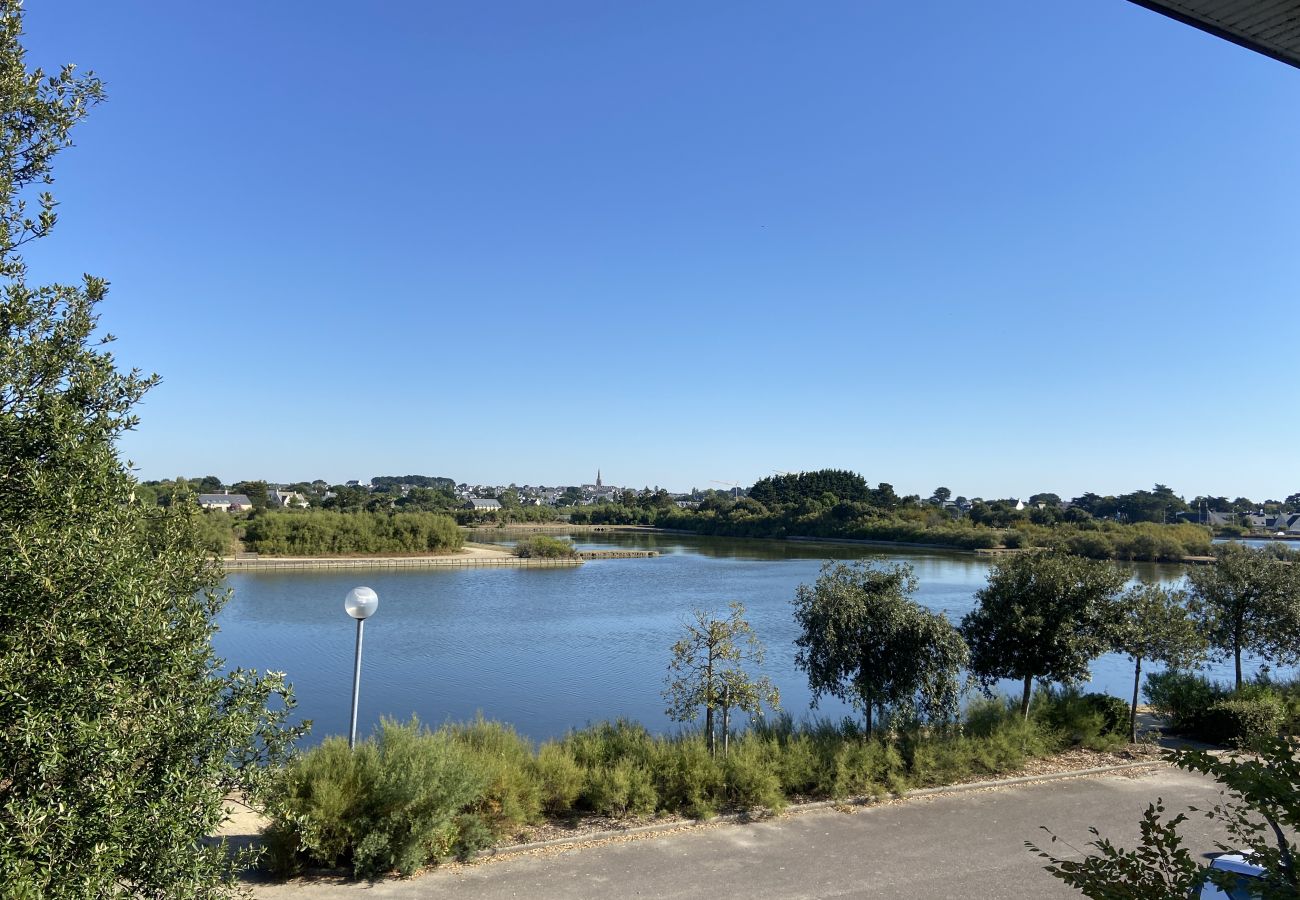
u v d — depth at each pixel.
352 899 7.96
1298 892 2.67
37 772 4.05
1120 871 3.26
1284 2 3.89
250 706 5.34
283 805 7.48
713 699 12.14
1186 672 18.72
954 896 8.20
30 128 5.04
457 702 22.66
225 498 122.56
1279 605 17.30
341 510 102.50
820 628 13.09
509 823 9.96
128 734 4.34
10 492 4.43
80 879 3.92
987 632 15.07
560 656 29.67
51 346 4.74
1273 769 2.95
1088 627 14.78
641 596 48.47
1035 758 13.56
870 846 9.56
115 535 4.64
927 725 13.26
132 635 4.42
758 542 107.12
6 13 5.00
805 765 11.67
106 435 4.93
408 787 8.65
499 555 79.50
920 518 107.50
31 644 4.07
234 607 43.25
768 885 8.42
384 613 41.38
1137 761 13.43
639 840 9.73
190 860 4.64
